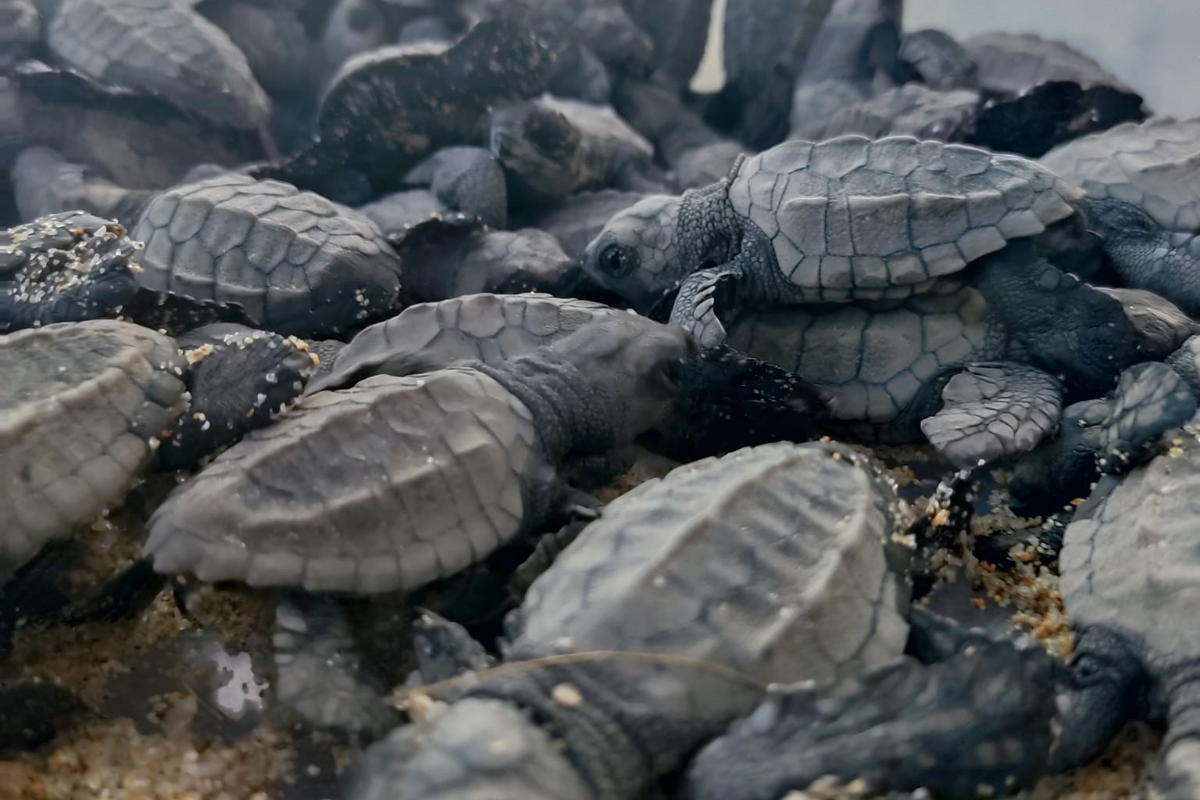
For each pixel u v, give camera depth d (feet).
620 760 0.48
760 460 0.55
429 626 0.51
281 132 0.96
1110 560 0.54
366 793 0.46
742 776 0.47
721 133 1.01
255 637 0.54
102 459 0.54
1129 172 0.69
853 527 0.52
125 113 0.83
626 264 0.69
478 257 0.71
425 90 0.81
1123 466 0.56
